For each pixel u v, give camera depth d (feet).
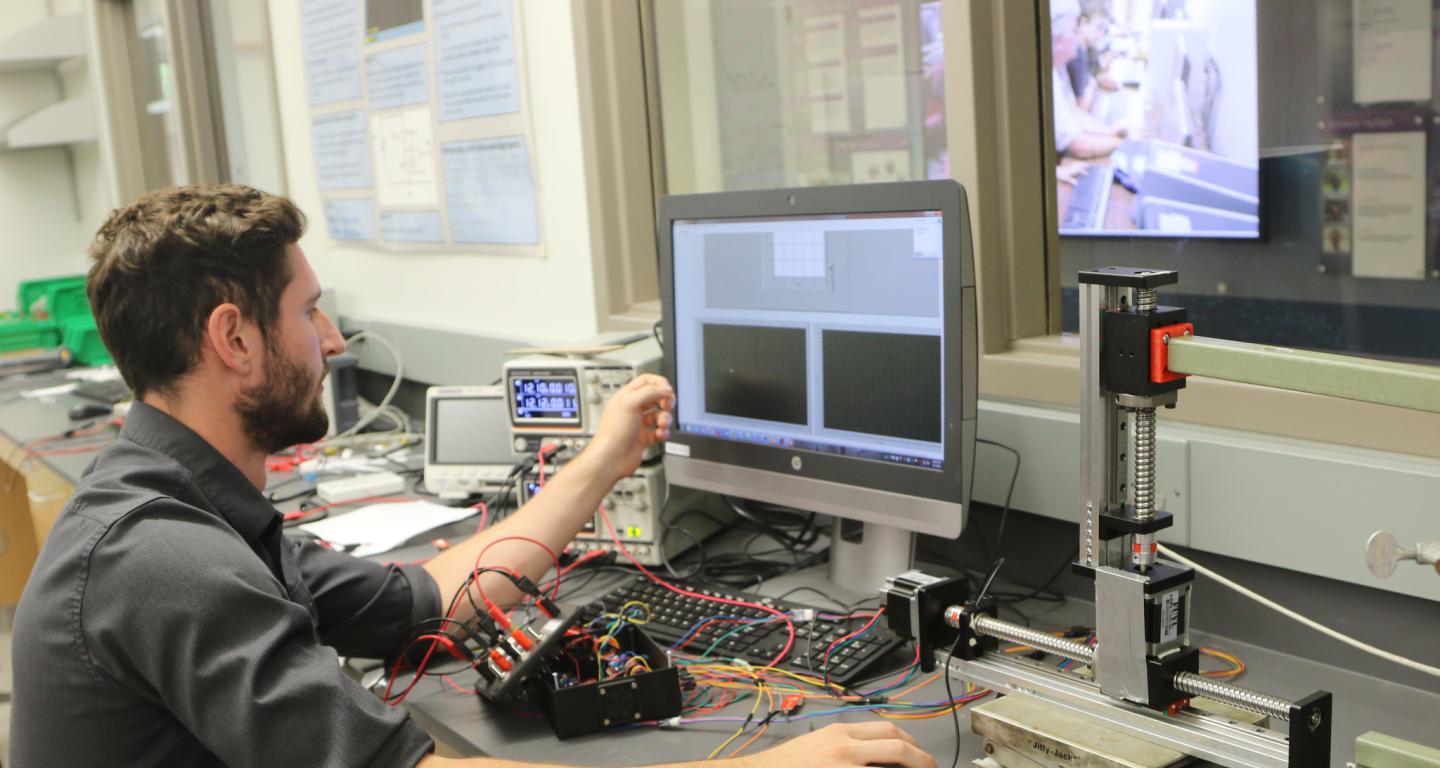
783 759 3.22
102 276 3.63
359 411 9.68
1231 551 4.34
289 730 3.13
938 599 3.67
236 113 12.28
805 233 4.72
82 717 3.32
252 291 3.65
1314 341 9.40
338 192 10.09
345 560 4.60
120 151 14.16
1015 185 5.29
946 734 3.70
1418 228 8.50
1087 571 3.17
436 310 9.19
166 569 3.21
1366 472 3.92
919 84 7.63
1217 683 2.94
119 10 13.97
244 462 3.92
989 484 5.19
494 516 6.39
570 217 7.59
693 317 5.26
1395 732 3.63
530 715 4.06
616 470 5.19
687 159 7.78
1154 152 10.27
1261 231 9.57
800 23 8.20
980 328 5.33
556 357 5.86
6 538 11.07
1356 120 8.71
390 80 8.98
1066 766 3.23
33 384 11.48
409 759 3.19
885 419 4.55
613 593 5.10
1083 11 10.46
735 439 5.15
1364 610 4.06
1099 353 3.01
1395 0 8.26
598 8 7.11
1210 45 9.56
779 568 5.36
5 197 15.31
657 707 3.88
